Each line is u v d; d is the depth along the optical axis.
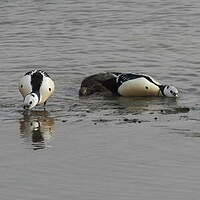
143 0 51.41
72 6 50.09
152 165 20.02
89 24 44.56
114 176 19.22
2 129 24.28
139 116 25.62
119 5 50.06
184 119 24.97
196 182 18.64
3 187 18.48
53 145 22.23
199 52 36.22
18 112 26.47
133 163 20.22
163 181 18.77
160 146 21.77
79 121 25.06
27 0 52.25
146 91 28.84
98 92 29.45
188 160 20.38
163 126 24.05
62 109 26.91
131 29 42.69
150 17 45.97
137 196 17.81
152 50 37.16
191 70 32.66
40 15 47.53
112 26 43.78
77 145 22.14
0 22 45.88
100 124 24.58
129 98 28.81
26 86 27.27
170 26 43.06
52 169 19.84
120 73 29.67
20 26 44.53
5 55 36.84
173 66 33.56
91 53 36.88
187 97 28.50
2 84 30.70
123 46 38.28
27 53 37.19
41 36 41.56
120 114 26.00
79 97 28.88
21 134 23.61
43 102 27.17
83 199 17.64
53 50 37.78
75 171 19.67
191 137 22.64
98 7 49.62
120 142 22.31
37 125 24.61
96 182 18.80
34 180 18.97
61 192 18.11
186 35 40.50
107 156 20.92
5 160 20.72
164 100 28.25
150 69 33.19
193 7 48.44
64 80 31.47
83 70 33.31
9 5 50.81
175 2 50.31
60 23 45.09
